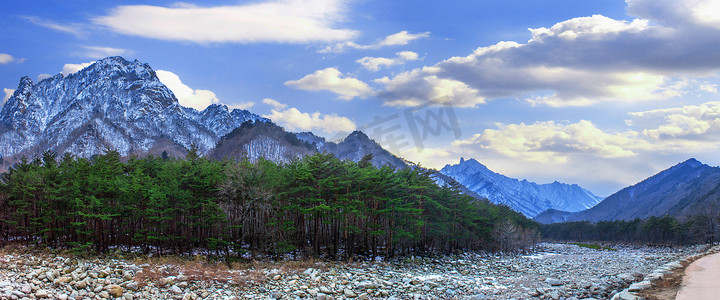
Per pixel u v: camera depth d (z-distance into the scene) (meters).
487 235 106.62
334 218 62.72
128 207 56.41
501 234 104.25
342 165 62.38
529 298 36.00
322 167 61.72
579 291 36.91
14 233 70.25
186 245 63.81
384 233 67.25
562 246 158.38
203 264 49.72
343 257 62.97
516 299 35.84
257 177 58.28
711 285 32.62
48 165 75.88
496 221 109.69
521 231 121.19
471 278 50.22
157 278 36.19
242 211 56.25
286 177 62.94
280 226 60.50
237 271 44.47
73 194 56.84
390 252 69.06
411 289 40.03
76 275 33.50
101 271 35.88
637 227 178.88
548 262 76.88
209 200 56.38
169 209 54.91
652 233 169.62
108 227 63.41
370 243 76.31
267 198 55.50
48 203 58.84
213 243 54.22
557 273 56.75
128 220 60.19
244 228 61.16
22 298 26.83
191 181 61.34
